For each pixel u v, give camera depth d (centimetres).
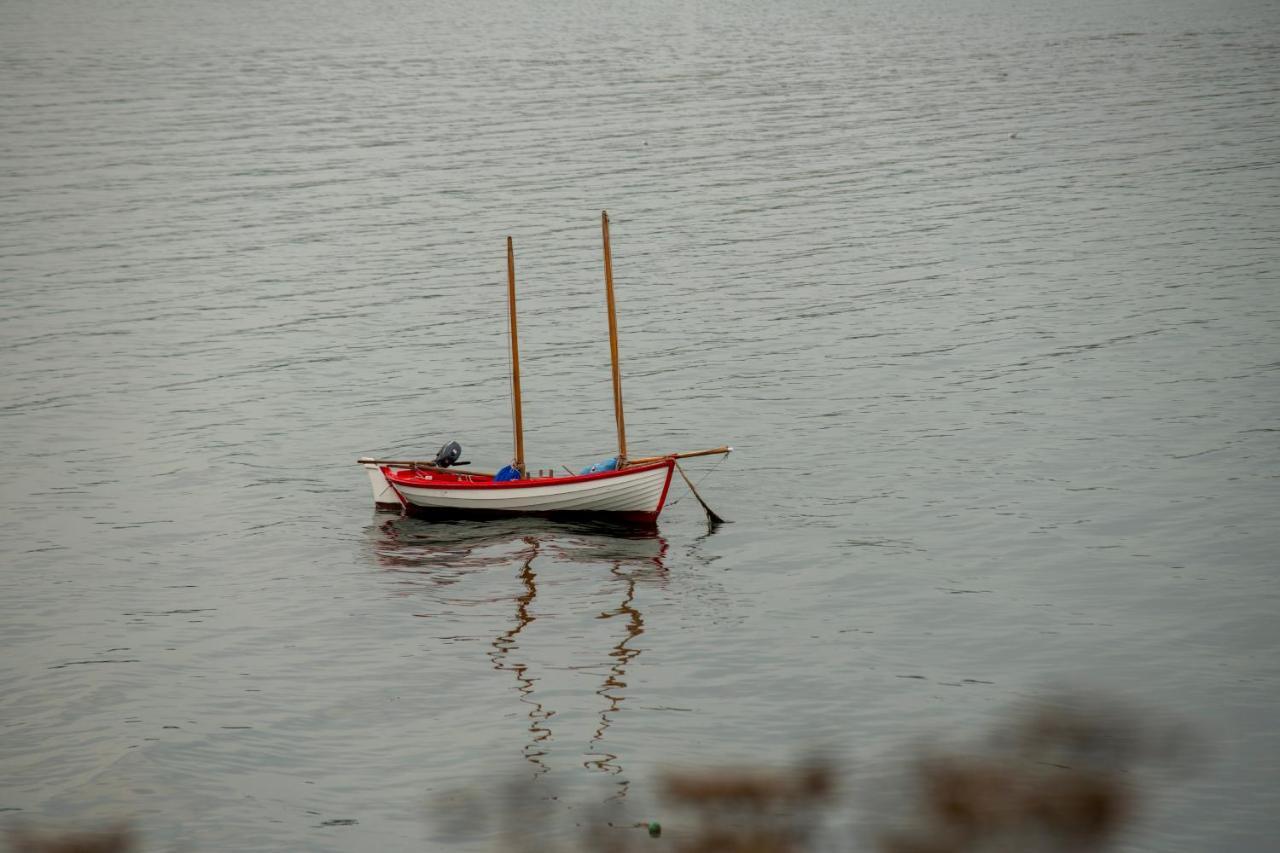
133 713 4250
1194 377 7025
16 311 9069
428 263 10069
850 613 4794
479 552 5400
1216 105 14812
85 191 12525
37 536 5666
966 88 16762
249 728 4159
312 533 5650
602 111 16038
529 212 11500
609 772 3869
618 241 10456
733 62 19788
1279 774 3753
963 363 7438
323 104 16838
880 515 5600
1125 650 4462
